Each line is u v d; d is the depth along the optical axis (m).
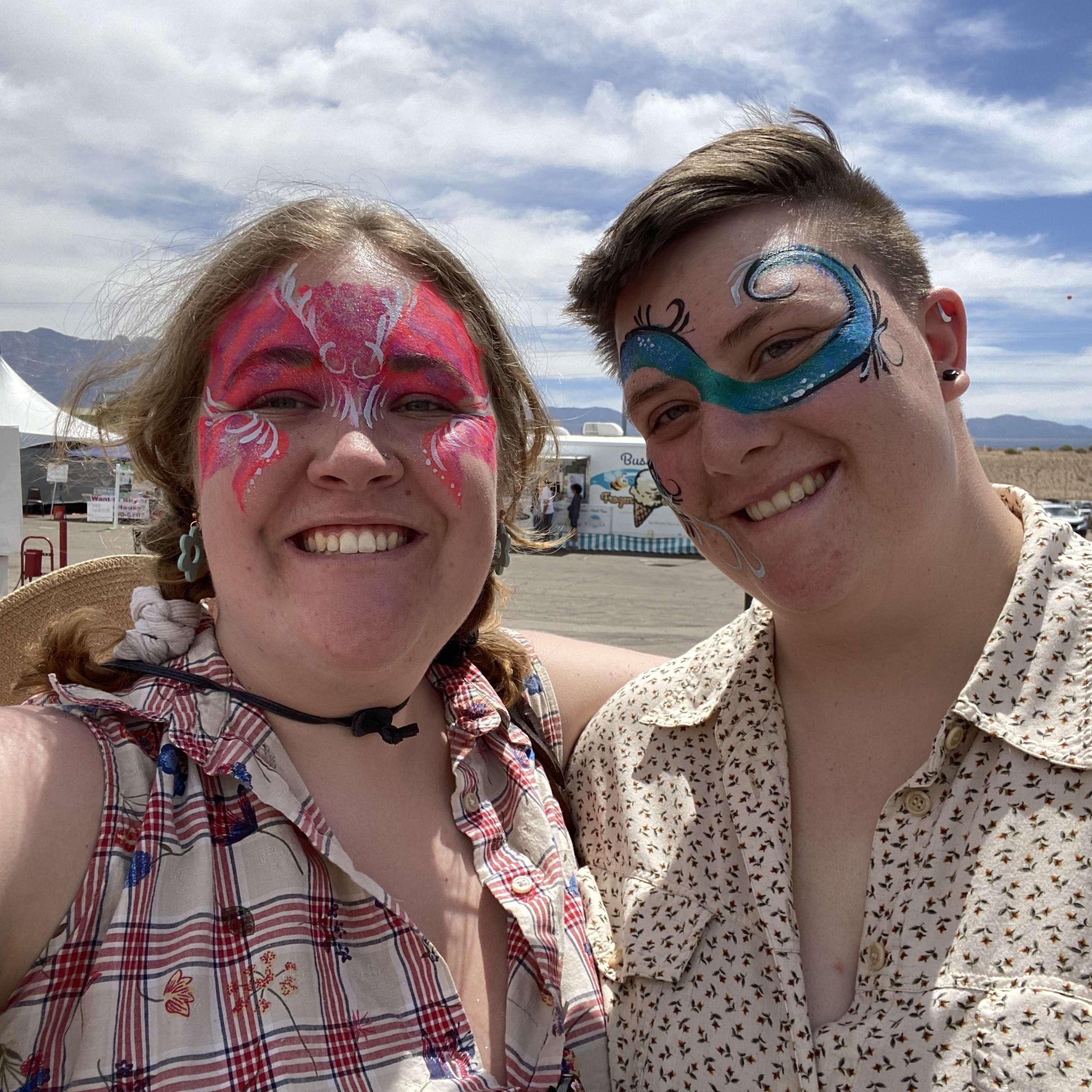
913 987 1.21
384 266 1.38
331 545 1.29
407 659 1.36
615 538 18.16
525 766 1.65
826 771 1.44
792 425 1.35
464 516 1.34
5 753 1.14
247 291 1.34
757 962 1.37
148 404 1.44
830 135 1.48
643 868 1.56
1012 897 1.17
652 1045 1.40
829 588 1.35
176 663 1.35
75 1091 1.05
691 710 1.62
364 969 1.23
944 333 1.43
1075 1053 1.08
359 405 1.28
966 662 1.38
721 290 1.37
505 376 1.60
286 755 1.31
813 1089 1.21
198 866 1.18
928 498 1.32
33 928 1.08
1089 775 1.18
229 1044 1.10
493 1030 1.33
